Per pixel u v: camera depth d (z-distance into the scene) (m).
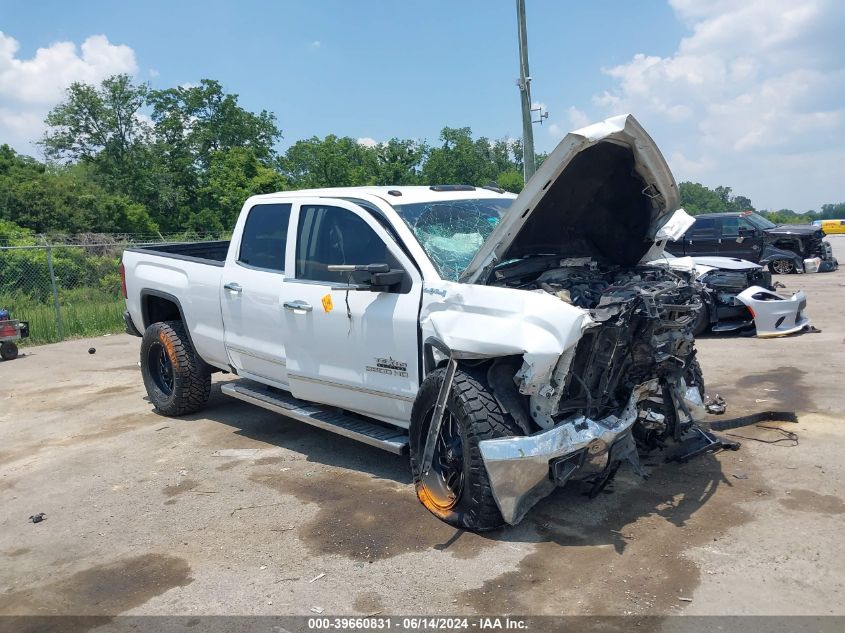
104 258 21.67
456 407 3.89
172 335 6.60
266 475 5.09
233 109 58.19
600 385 3.91
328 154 46.28
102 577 3.74
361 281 4.38
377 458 5.35
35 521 4.49
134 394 7.84
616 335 3.73
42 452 5.91
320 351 5.02
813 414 5.71
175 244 7.64
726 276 9.27
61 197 48.09
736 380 6.95
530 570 3.53
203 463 5.42
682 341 4.28
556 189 4.11
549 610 3.18
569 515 4.12
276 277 5.41
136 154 58.03
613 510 4.16
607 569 3.50
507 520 3.76
